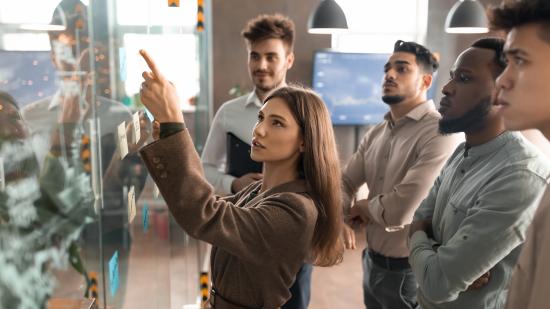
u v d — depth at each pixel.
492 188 1.30
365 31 7.16
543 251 0.97
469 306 1.39
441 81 7.04
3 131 0.65
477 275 1.29
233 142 2.51
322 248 1.35
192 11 2.39
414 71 2.12
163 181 1.10
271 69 2.49
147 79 1.11
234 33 6.69
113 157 1.14
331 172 1.31
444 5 6.89
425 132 2.08
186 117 2.47
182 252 2.28
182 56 2.17
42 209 0.75
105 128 1.07
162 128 1.11
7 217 0.66
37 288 0.73
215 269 1.37
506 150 1.33
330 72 6.84
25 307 0.70
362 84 6.90
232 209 1.18
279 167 1.34
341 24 5.12
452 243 1.32
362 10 7.11
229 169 2.53
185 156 1.11
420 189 2.00
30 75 0.72
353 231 2.16
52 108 0.79
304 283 1.86
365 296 2.34
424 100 2.17
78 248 0.90
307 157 1.30
